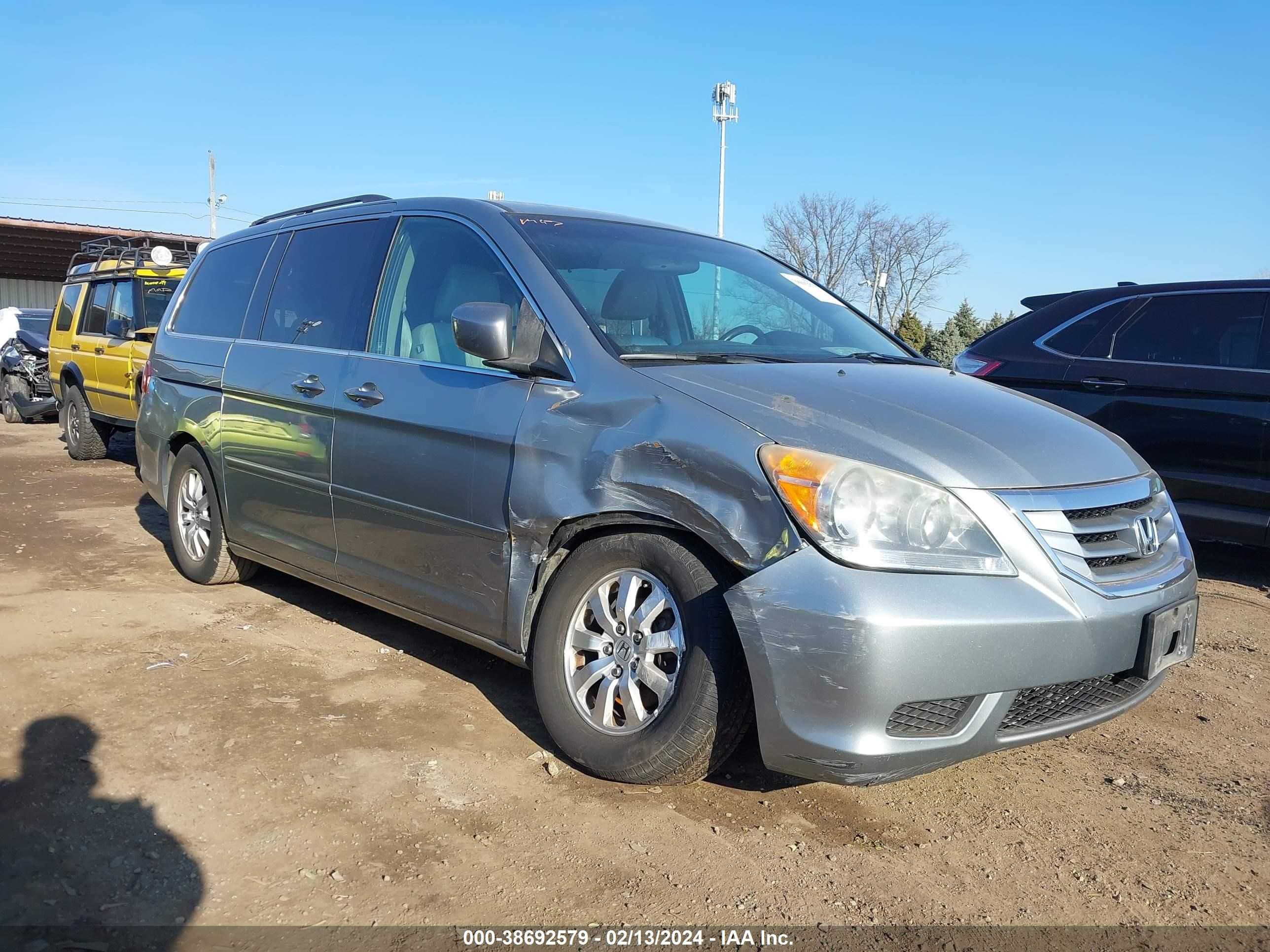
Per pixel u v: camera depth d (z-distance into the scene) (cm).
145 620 459
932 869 274
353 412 388
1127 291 628
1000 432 303
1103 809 313
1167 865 280
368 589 394
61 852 262
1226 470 566
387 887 254
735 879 264
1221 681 431
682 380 307
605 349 325
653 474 290
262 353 454
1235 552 685
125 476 941
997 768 341
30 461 1041
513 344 342
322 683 388
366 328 405
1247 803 319
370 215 434
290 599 502
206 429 485
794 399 301
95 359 983
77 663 398
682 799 305
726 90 2805
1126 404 600
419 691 384
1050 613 268
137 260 1011
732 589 271
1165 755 354
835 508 261
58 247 3189
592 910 248
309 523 420
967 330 4338
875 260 4450
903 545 262
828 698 258
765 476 270
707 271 406
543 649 321
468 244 381
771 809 302
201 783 303
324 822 284
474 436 338
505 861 268
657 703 302
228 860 263
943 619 256
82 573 546
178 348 526
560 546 322
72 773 306
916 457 274
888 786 322
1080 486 292
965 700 266
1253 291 582
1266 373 559
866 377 338
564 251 367
